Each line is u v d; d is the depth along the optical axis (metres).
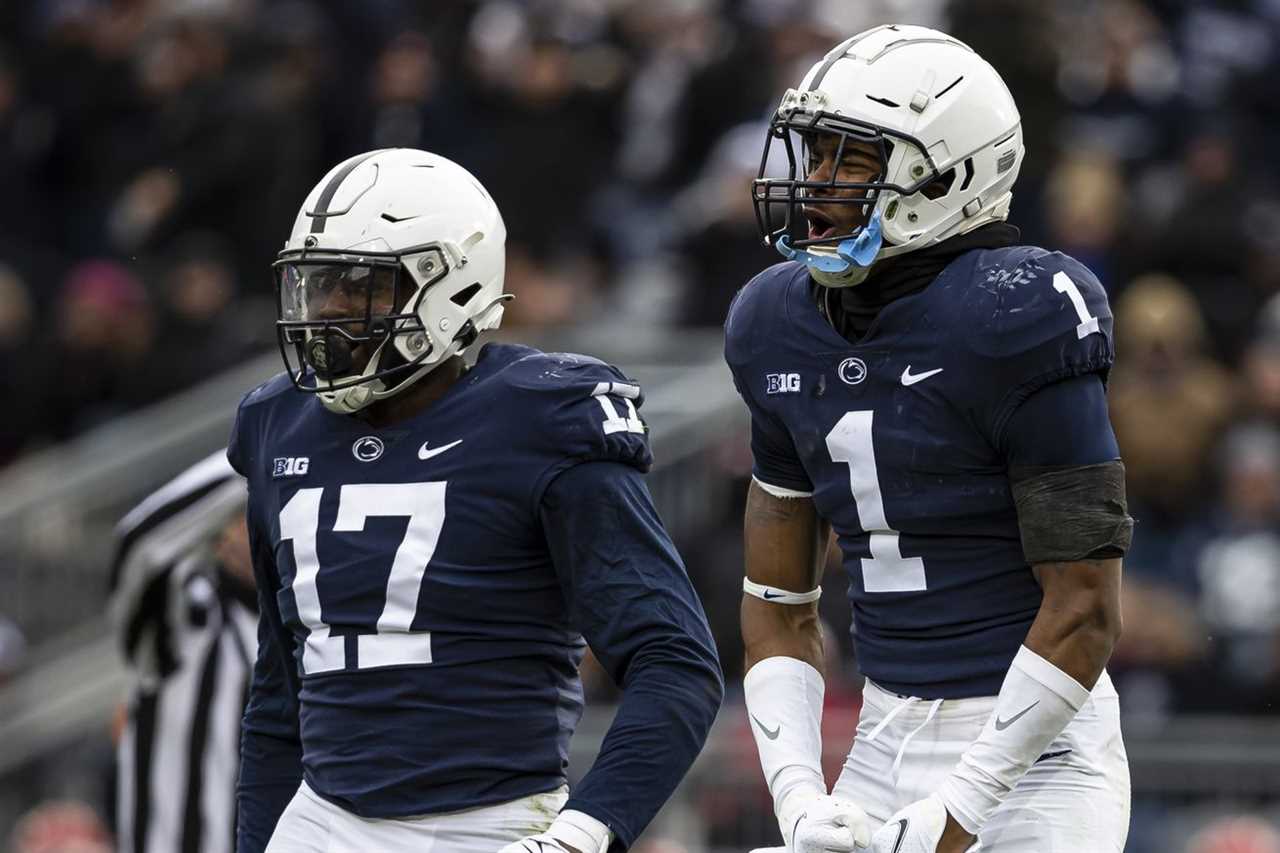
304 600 13.36
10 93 39.97
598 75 35.12
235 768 18.59
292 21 37.75
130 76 39.19
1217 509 28.66
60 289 38.31
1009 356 12.36
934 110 12.75
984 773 12.35
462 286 13.41
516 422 13.09
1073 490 12.38
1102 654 12.42
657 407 27.98
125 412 33.97
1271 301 31.09
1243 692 26.81
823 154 13.06
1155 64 35.38
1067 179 30.94
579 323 32.72
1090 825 12.90
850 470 13.02
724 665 25.91
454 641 13.05
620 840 12.41
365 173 13.48
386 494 13.20
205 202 35.34
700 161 34.97
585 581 12.87
